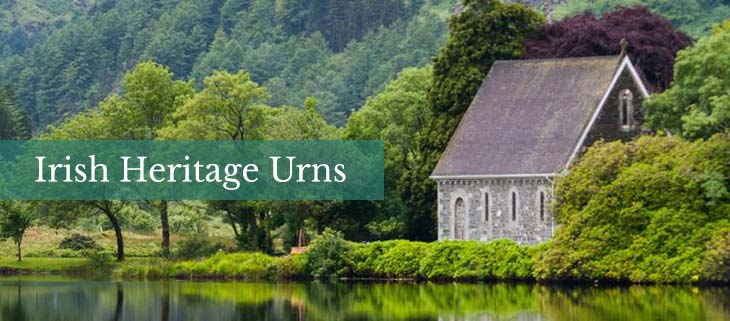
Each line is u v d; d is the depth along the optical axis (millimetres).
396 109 169375
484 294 118375
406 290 123812
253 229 154375
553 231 132500
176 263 147250
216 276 142875
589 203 122500
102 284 137500
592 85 136750
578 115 135375
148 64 166875
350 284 131250
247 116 155250
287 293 124188
